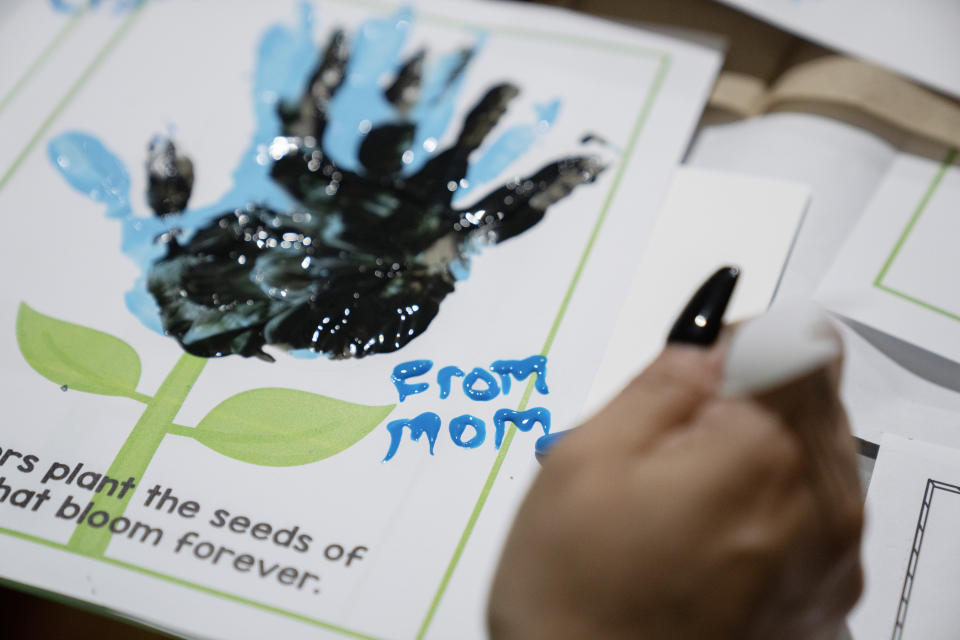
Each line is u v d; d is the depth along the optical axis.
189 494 0.33
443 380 0.36
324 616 0.31
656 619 0.22
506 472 0.34
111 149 0.44
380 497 0.33
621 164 0.43
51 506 0.33
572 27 0.48
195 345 0.37
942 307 0.39
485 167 0.43
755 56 0.47
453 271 0.40
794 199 0.41
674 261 0.39
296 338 0.38
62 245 0.40
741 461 0.22
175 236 0.41
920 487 0.34
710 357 0.25
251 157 0.44
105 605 0.31
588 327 0.38
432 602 0.31
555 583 0.22
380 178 0.43
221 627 0.31
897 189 0.43
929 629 0.31
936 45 0.46
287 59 0.47
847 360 0.38
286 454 0.34
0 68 0.46
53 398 0.36
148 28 0.48
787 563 0.22
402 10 0.49
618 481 0.23
